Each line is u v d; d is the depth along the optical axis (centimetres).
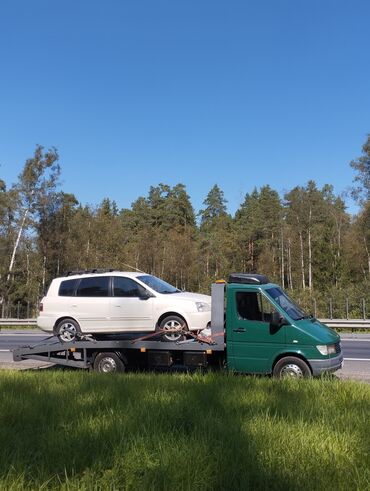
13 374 889
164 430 474
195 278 6134
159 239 6378
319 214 6544
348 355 1459
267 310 953
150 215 9475
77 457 410
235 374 934
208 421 502
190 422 509
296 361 927
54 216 4400
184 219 9381
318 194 6775
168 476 369
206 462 395
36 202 4288
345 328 2375
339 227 6694
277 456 410
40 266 4566
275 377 910
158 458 404
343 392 646
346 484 361
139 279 1165
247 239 6831
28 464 402
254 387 700
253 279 980
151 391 673
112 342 1069
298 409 557
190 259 6175
